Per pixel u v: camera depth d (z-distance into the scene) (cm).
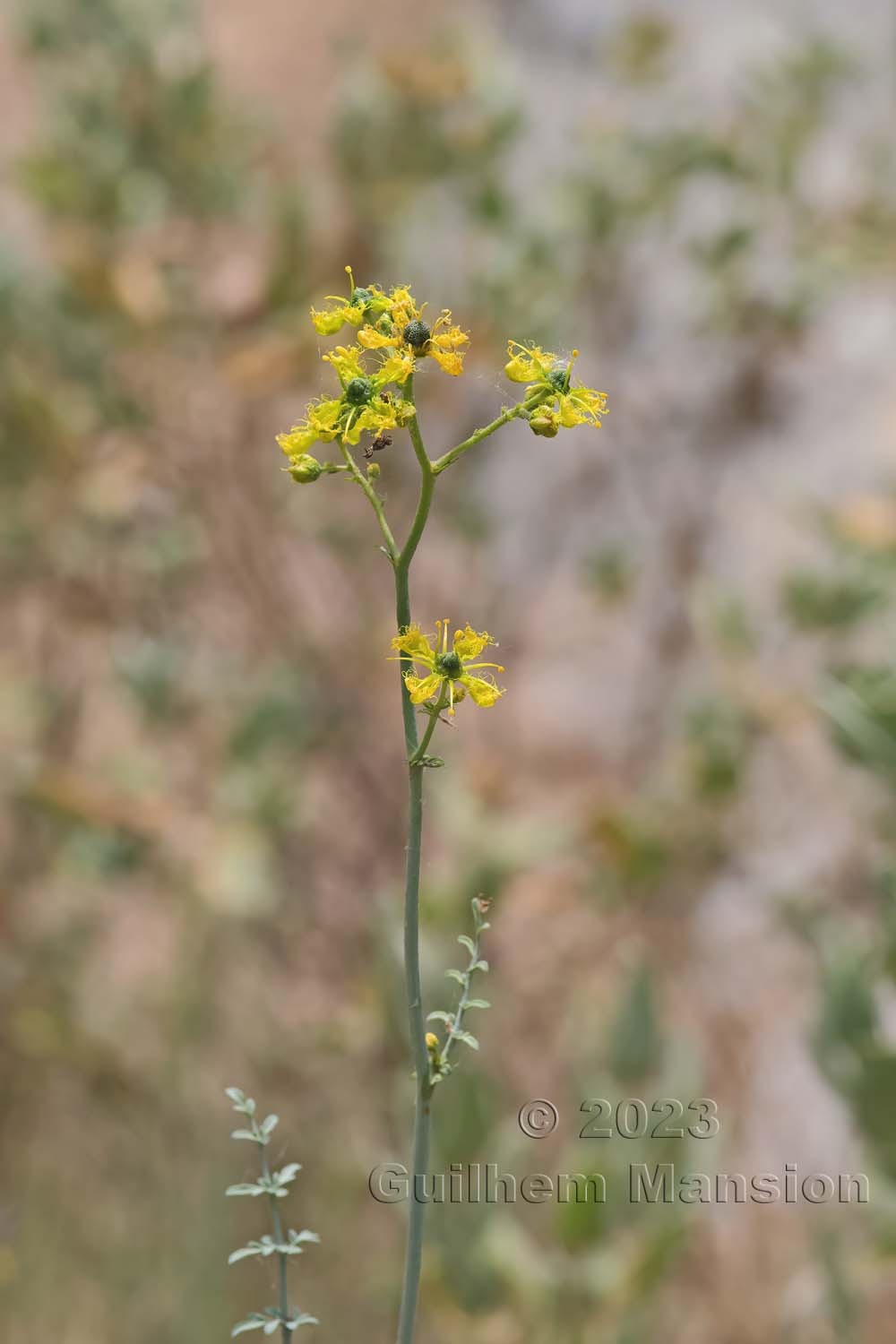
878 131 192
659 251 194
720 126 176
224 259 158
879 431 183
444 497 170
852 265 171
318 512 161
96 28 153
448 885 130
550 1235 119
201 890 140
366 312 75
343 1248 133
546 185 168
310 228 145
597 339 196
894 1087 94
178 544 152
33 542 151
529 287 150
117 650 156
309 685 157
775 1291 127
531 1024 153
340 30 219
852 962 97
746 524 185
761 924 153
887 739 97
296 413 161
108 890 158
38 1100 146
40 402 143
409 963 75
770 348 190
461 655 75
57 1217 138
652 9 226
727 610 149
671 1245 105
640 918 157
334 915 158
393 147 155
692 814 148
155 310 143
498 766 145
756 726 149
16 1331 129
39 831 155
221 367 140
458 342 75
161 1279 132
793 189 171
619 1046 114
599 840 139
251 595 163
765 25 218
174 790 156
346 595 169
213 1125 143
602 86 213
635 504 193
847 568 139
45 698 158
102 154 147
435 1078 76
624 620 187
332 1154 138
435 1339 125
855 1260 112
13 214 171
